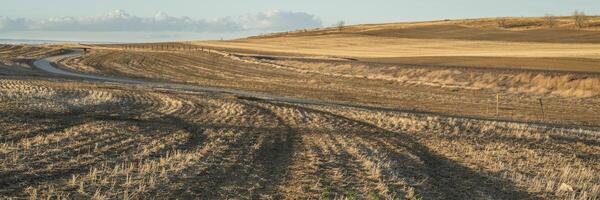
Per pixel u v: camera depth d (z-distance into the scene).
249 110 28.00
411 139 20.55
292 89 44.91
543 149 19.53
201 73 59.50
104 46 126.69
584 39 110.25
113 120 22.23
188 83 48.75
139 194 10.33
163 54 88.19
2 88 34.69
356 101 37.53
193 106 29.22
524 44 106.88
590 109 34.66
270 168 13.69
